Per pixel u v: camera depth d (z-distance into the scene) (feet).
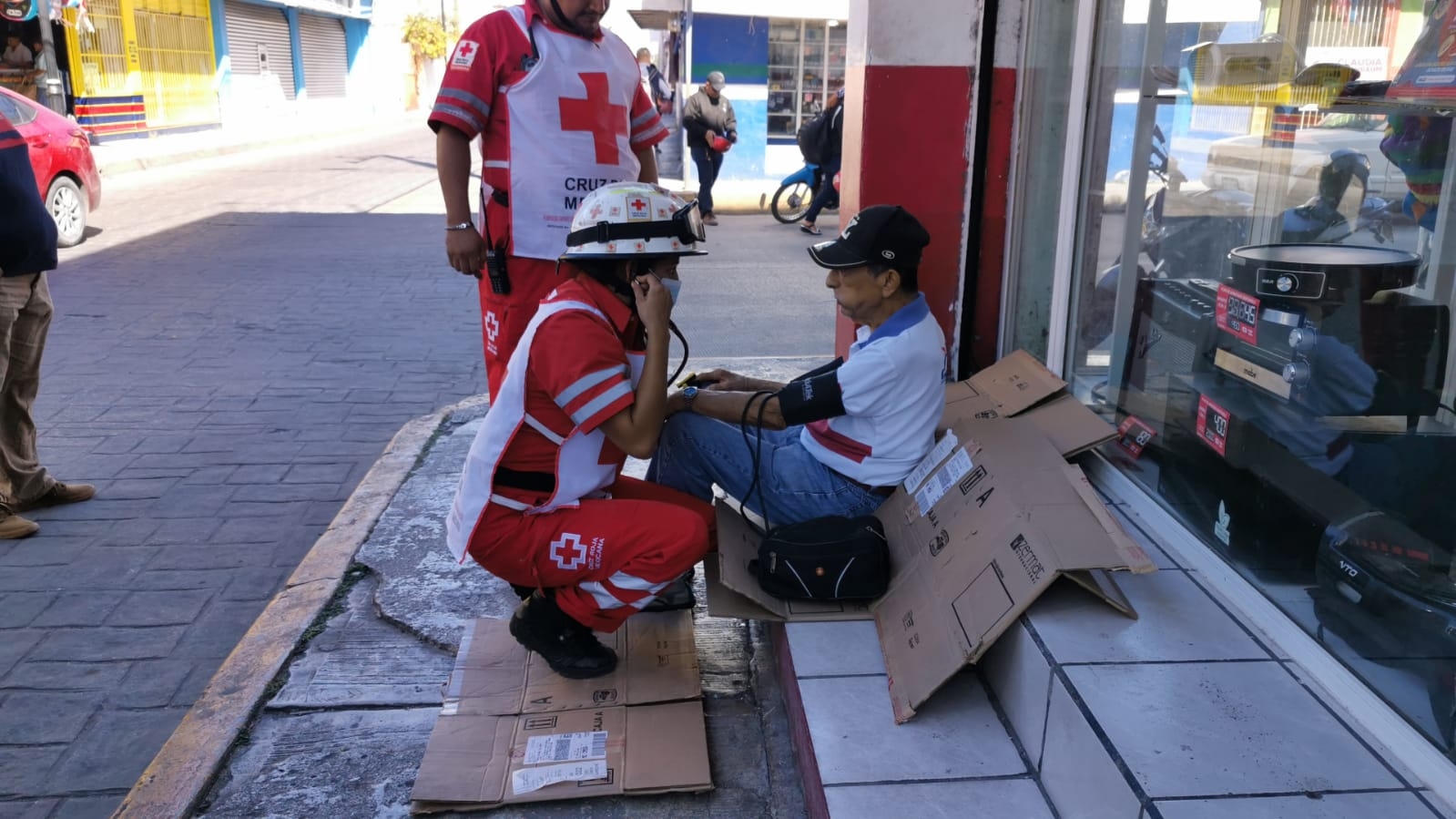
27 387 12.98
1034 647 7.32
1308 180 8.71
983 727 7.70
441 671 9.61
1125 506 10.03
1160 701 6.68
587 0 9.52
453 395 18.78
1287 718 6.58
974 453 8.84
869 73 11.64
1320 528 7.80
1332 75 8.35
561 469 8.24
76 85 61.67
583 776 7.88
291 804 7.90
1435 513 7.02
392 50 128.67
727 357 20.51
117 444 16.07
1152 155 10.37
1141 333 10.59
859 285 8.93
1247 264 8.79
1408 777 6.07
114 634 10.78
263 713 8.98
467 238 9.86
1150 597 8.05
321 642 10.09
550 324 7.89
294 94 99.19
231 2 84.23
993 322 12.67
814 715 7.73
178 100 75.36
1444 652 6.67
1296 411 8.19
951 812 6.83
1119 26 10.58
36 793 8.48
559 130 9.64
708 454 9.61
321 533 13.19
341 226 37.93
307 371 20.08
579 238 7.93
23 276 12.16
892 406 9.15
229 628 10.97
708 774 7.95
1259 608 7.68
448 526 8.66
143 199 44.73
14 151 11.76
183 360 20.62
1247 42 9.12
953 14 11.53
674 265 8.25
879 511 9.60
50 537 12.88
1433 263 7.52
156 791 8.00
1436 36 7.47
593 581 8.31
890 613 8.66
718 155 43.01
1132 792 5.93
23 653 10.39
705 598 10.85
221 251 32.45
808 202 48.80
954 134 11.94
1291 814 5.76
